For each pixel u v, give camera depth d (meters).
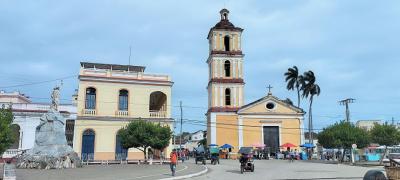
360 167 35.88
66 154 31.47
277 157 54.53
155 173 25.52
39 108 45.25
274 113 58.91
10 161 33.69
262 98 59.12
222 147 55.06
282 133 58.47
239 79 59.97
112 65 51.75
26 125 43.62
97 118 42.88
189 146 113.62
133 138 37.53
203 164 39.16
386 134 54.78
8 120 21.20
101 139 42.78
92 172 26.12
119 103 44.34
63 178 21.58
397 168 16.30
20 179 20.92
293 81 71.06
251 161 29.31
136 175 23.86
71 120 46.91
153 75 45.94
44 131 31.70
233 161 47.09
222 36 61.19
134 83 44.97
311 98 67.88
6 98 57.41
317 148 70.81
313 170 31.31
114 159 42.00
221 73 60.00
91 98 43.66
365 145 49.78
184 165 36.00
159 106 49.41
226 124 58.19
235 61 60.69
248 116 58.50
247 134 57.97
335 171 30.16
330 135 49.12
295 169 32.47
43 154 30.45
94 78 43.53
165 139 38.66
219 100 59.03
